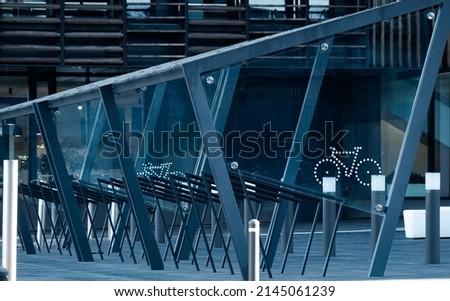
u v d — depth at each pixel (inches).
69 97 739.4
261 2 1198.9
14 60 1154.7
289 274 627.5
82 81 1209.4
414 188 1325.0
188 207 749.9
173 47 1185.4
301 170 605.0
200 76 570.3
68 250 851.4
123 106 717.3
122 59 1174.3
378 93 603.8
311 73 599.5
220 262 746.8
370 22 600.7
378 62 604.7
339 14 1203.2
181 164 707.4
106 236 1085.8
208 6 1187.9
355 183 603.5
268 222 1143.0
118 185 755.4
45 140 773.3
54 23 1170.0
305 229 1167.6
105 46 1177.4
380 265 597.9
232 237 561.3
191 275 636.1
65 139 781.9
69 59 1163.3
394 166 601.6
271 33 1198.9
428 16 605.3
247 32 1190.9
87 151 783.7
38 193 901.2
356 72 603.8
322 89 602.5
